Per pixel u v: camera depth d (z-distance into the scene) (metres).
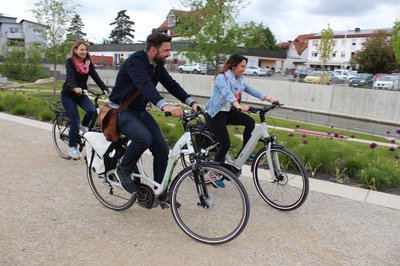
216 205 4.14
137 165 3.87
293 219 4.05
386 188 5.23
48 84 31.91
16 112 10.23
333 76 40.97
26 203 4.21
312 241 3.58
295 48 81.25
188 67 38.81
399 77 30.92
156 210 4.14
